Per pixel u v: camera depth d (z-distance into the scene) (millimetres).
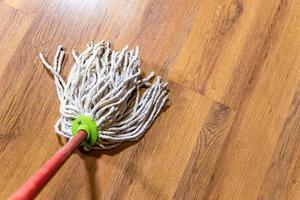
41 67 1069
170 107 1083
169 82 1094
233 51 1128
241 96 1105
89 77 1023
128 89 1038
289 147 1089
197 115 1084
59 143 1035
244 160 1073
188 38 1125
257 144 1084
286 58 1135
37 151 1027
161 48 1112
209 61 1116
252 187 1062
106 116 986
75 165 1029
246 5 1157
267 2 1162
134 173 1040
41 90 1059
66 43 1089
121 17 1119
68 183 1022
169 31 1124
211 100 1095
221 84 1107
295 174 1076
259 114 1100
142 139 1059
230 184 1059
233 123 1089
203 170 1058
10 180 1008
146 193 1034
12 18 1090
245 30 1143
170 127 1071
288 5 1162
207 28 1136
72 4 1111
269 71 1125
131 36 1110
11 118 1037
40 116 1045
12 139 1027
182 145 1063
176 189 1042
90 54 1062
